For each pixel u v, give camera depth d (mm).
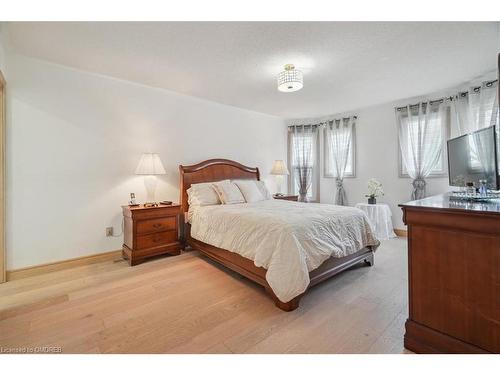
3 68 2422
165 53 2562
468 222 1281
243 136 4777
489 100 3201
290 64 2814
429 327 1430
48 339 1613
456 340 1332
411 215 1493
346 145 4926
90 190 3061
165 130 3701
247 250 2350
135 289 2350
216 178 4156
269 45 2402
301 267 1972
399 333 1668
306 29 2143
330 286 2416
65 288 2371
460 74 3160
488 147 1739
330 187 5281
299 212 2705
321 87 3598
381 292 2283
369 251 2914
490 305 1238
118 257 3262
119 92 3264
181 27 2111
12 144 2580
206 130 4203
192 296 2213
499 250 1209
